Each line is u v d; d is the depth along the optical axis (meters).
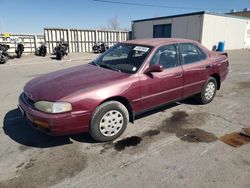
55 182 2.69
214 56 5.46
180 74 4.45
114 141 3.65
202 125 4.26
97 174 2.84
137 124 4.28
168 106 5.24
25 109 3.39
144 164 3.04
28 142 3.62
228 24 23.45
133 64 4.00
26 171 2.89
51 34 20.19
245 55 18.58
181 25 22.25
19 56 16.52
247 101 5.69
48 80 3.75
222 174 2.83
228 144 3.56
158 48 4.19
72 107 3.15
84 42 22.38
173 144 3.56
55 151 3.36
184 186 2.62
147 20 25.34
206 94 5.32
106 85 3.45
